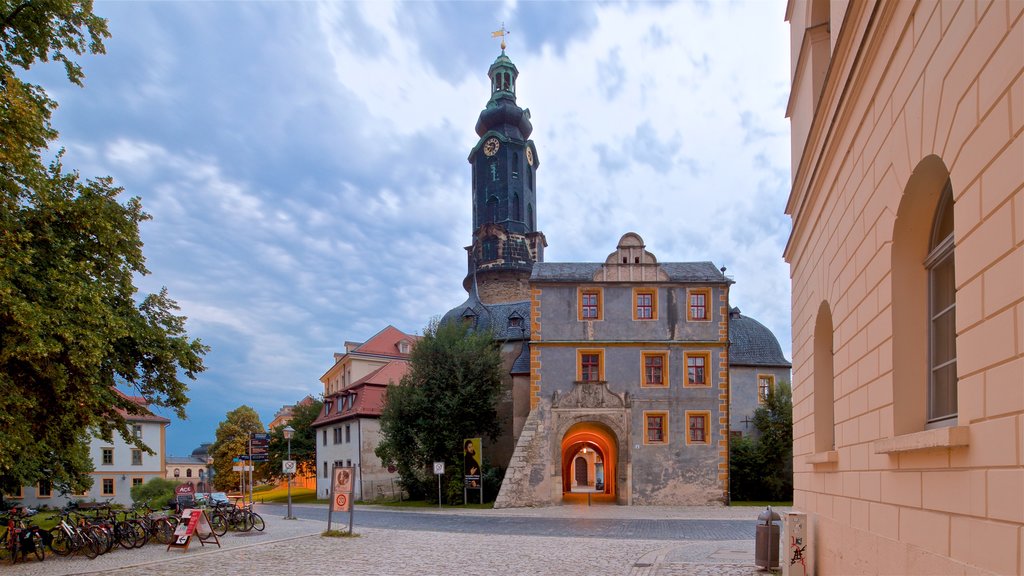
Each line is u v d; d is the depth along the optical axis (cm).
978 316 385
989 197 370
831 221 831
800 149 1139
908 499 520
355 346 7056
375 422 4634
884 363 585
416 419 3562
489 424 3647
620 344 3344
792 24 1189
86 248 1634
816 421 972
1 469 1600
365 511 3238
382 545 1722
